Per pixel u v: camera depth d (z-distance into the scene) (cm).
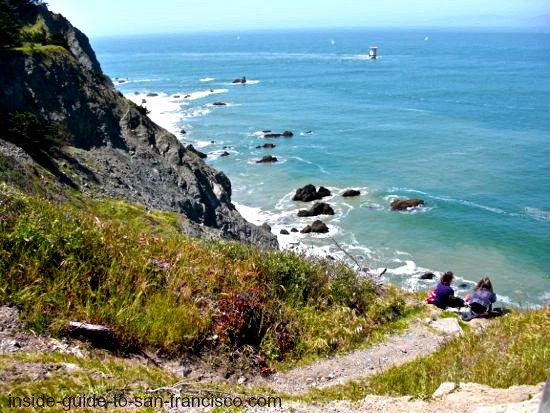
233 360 954
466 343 1028
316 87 14350
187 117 10150
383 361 1118
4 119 2986
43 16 5800
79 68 4431
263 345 1052
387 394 821
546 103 10744
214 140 8131
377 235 4434
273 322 1118
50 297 828
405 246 4216
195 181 4400
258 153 7275
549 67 18362
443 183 5775
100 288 914
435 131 8469
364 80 15562
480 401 684
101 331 801
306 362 1066
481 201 5169
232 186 5891
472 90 12925
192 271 1130
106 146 4119
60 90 4016
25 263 881
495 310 1421
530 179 5844
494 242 4244
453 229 4509
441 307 1502
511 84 13838
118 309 886
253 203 5353
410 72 17475
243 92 13725
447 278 1526
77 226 1057
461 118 9494
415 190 5556
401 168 6406
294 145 7719
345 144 7719
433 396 738
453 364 895
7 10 4722
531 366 793
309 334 1157
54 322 777
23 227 941
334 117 9869
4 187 1159
